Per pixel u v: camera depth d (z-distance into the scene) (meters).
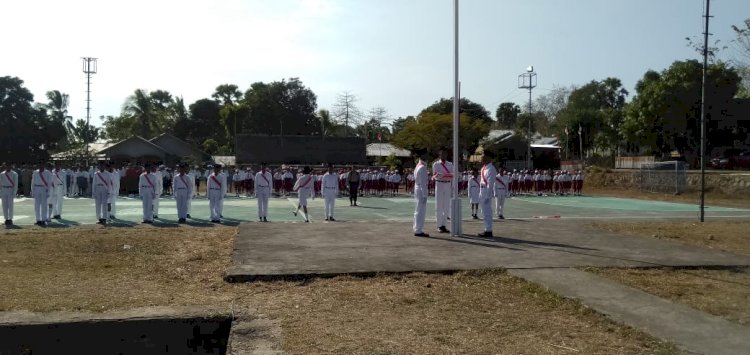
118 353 6.64
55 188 20.52
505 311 7.28
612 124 68.06
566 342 6.02
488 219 13.59
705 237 14.28
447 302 7.72
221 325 6.88
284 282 8.85
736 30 34.12
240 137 65.00
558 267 9.73
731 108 47.44
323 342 5.94
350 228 15.02
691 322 6.66
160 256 11.32
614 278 9.09
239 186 35.97
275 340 6.00
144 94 82.31
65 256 11.31
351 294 8.11
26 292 8.08
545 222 17.25
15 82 56.81
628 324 6.54
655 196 37.12
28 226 17.62
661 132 49.66
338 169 40.25
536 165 66.19
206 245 12.66
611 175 46.09
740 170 43.31
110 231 15.37
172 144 66.88
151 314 6.81
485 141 69.50
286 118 81.12
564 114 81.31
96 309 7.13
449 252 11.15
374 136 90.44
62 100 76.19
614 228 15.88
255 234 13.74
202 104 89.25
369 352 5.65
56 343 6.53
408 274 9.22
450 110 83.56
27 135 56.22
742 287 8.71
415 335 6.23
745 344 5.89
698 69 47.38
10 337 6.42
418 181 13.65
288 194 36.09
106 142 78.38
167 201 29.69
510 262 10.09
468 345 5.90
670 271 9.81
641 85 56.31
